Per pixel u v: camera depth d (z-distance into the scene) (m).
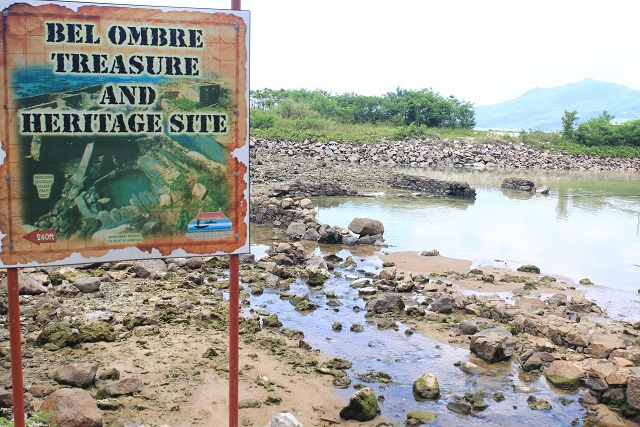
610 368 8.62
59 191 5.13
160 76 5.25
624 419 7.98
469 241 20.02
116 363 8.78
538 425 7.75
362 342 10.34
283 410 7.75
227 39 5.37
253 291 12.88
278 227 21.42
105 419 7.20
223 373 8.63
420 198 30.55
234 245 5.59
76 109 5.11
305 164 44.19
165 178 5.35
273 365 9.08
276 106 72.94
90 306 11.10
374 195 30.86
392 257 17.20
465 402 8.28
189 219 5.45
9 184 5.03
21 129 5.01
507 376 9.20
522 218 25.38
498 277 15.34
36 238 5.12
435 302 12.23
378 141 58.66
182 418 7.36
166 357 9.09
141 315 10.55
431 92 81.94
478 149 58.59
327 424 7.50
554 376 9.01
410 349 10.11
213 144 5.44
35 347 9.18
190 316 10.82
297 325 11.05
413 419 7.66
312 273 14.02
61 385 7.95
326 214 24.56
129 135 5.24
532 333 10.94
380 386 8.65
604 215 27.08
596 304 13.13
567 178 47.09
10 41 4.93
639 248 19.83
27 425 6.24
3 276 12.13
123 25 5.14
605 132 70.12
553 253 18.62
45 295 11.40
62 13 5.00
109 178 5.23
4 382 7.90
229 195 5.52
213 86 5.38
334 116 73.38
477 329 10.91
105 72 5.14
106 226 5.27
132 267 13.89
